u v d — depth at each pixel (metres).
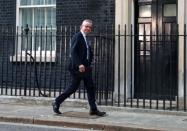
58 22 12.76
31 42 12.57
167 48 11.52
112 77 11.75
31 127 9.23
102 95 11.71
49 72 12.81
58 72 12.70
